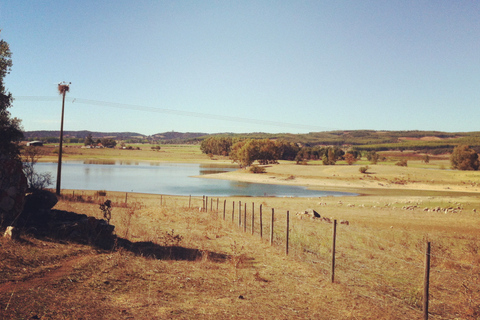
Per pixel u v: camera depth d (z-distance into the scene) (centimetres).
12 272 853
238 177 10338
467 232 2297
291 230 1958
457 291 1015
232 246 1496
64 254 1073
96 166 13525
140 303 769
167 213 2542
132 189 6544
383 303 875
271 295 905
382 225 2527
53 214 1520
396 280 1107
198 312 743
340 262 1303
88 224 1364
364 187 8488
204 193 6475
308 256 1360
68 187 6306
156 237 1565
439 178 9556
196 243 1523
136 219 2170
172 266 1106
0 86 2589
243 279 1030
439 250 1519
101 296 791
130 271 1001
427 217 3056
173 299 818
